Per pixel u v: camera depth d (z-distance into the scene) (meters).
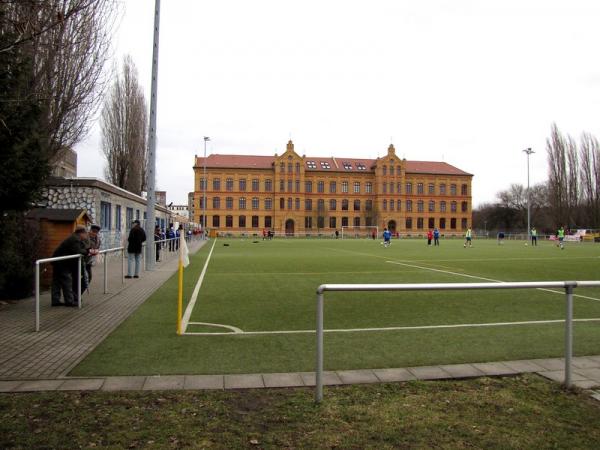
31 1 5.77
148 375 5.36
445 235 104.12
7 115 7.80
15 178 8.59
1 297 10.68
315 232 100.19
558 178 77.62
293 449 3.59
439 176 104.75
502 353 6.45
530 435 3.87
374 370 5.59
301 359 6.09
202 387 4.94
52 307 9.89
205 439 3.74
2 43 6.75
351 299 11.41
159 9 18.47
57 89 13.72
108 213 23.39
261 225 98.44
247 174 98.12
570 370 4.96
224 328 8.03
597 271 19.53
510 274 18.22
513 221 116.62
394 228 102.19
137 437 3.75
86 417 4.13
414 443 3.71
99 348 6.59
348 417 4.18
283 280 15.70
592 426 4.05
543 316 9.30
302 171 99.00
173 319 8.77
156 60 18.52
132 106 39.22
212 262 23.78
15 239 10.27
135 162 39.69
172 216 58.38
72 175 44.97
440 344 6.95
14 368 5.61
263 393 4.79
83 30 10.77
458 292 12.62
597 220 76.00
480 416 4.24
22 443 3.63
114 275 16.52
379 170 101.44
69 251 9.82
